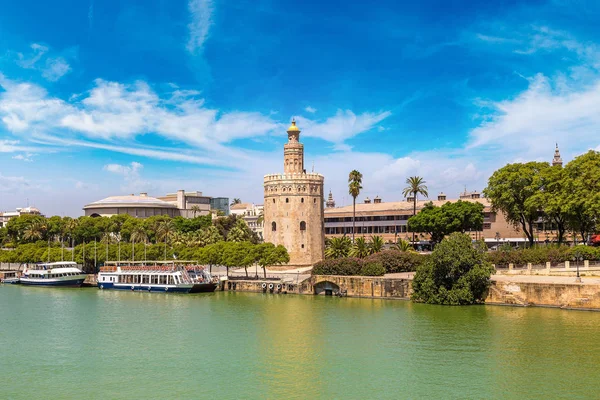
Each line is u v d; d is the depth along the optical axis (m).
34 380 63.81
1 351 76.12
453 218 150.75
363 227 191.12
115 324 93.50
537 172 129.88
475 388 58.94
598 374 62.12
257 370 66.31
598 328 80.38
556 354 69.06
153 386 61.34
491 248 156.75
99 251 166.75
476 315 91.69
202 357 72.06
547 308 95.44
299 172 157.75
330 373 64.62
